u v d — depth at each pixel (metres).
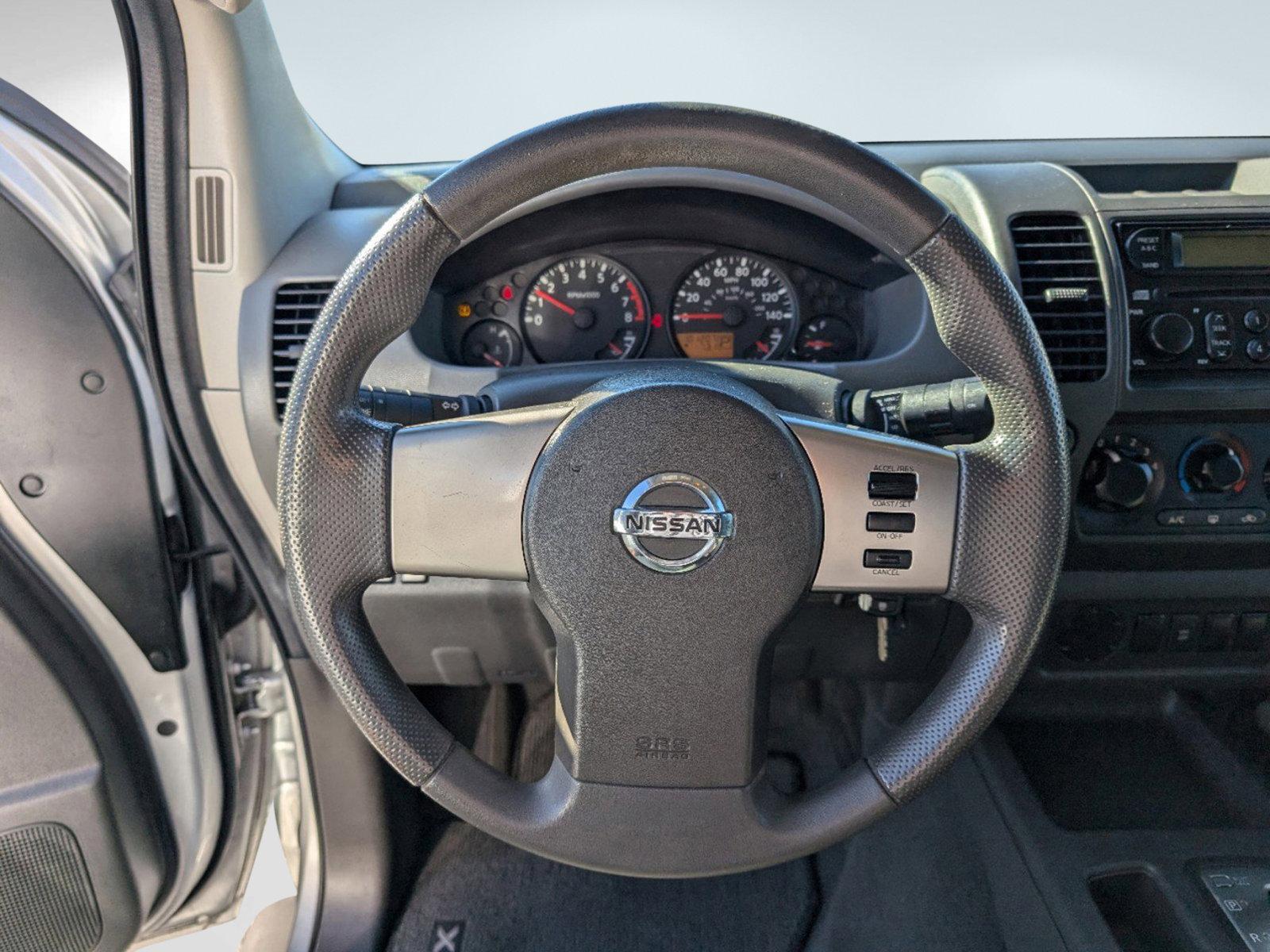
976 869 1.30
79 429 1.30
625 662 0.80
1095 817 1.29
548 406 0.81
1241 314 1.20
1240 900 1.12
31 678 1.30
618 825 0.84
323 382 0.77
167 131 1.09
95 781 1.36
